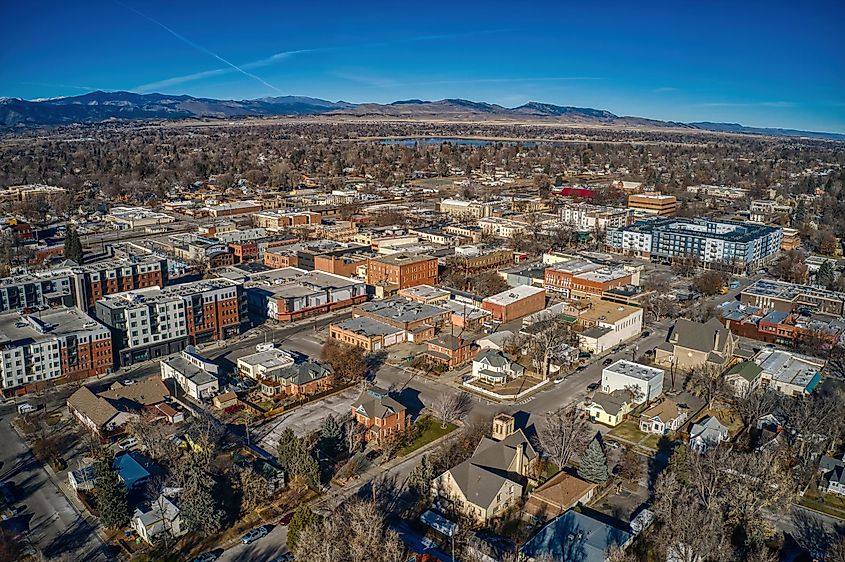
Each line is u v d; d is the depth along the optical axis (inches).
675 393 6505.9
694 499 4259.4
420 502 4616.1
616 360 7396.7
